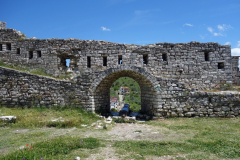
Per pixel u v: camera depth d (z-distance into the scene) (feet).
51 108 44.78
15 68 52.80
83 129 33.01
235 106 41.81
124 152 21.54
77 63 51.24
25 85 45.98
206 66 49.96
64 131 31.12
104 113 51.80
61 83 45.42
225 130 31.42
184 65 49.80
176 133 30.53
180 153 21.50
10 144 23.95
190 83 49.44
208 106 42.55
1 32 54.80
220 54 50.16
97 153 21.33
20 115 37.32
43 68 52.03
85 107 44.86
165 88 44.04
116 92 164.55
